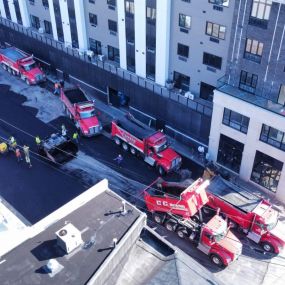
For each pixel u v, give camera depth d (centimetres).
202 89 4088
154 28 4025
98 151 4269
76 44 5109
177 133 4369
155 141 3841
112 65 4747
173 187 3438
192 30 3800
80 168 4028
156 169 4019
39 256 2238
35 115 4841
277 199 3678
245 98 3459
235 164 3900
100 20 4628
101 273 2147
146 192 3412
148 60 4306
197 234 3153
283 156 3425
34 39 5562
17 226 2778
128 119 4450
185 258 2442
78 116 4378
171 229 3319
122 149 4303
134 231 2470
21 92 5288
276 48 3148
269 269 3083
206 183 3194
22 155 4166
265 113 3328
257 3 3088
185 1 3694
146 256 2500
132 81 4525
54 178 3897
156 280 2250
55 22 5184
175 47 4050
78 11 4728
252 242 3294
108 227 2453
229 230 3262
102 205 2620
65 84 5425
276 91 3334
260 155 3612
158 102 4388
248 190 3772
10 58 5522
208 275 2322
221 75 3809
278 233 3200
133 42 4347
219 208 3322
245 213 3181
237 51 3412
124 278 2369
